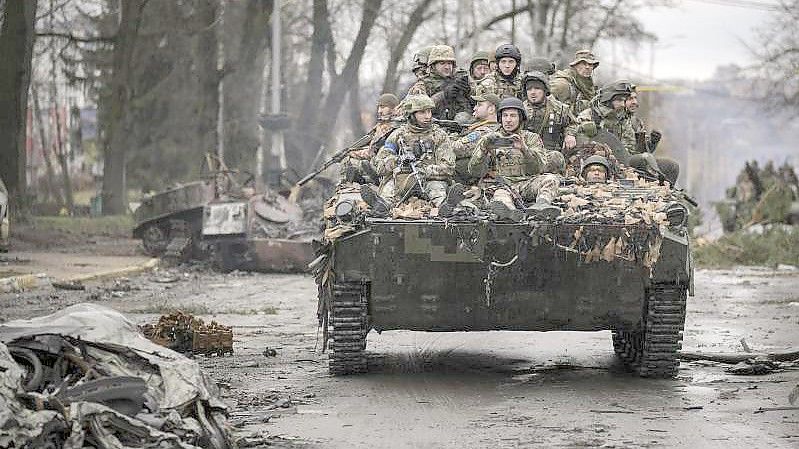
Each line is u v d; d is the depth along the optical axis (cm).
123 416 1221
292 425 1579
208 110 8656
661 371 1973
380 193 2095
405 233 1858
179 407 1303
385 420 1617
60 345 1337
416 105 2069
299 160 8725
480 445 1458
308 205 4619
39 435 1164
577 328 1934
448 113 2355
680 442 1470
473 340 2494
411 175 2056
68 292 3475
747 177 7125
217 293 3597
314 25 8981
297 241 4312
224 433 1323
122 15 7931
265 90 11106
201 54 8681
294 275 4362
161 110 10262
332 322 1941
